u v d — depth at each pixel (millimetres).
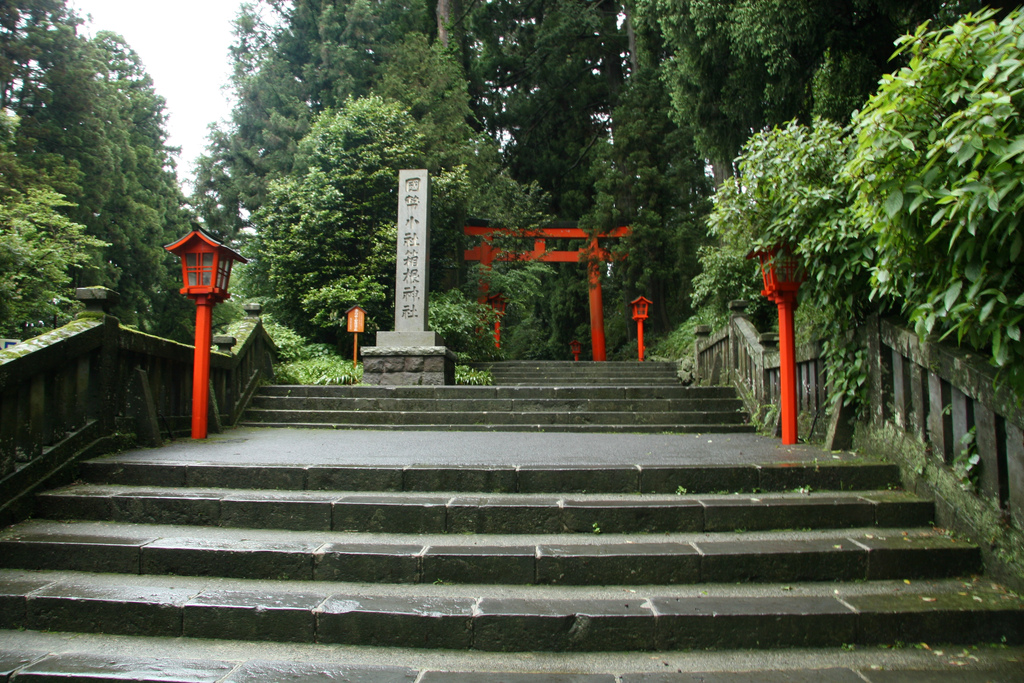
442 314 12047
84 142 16234
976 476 3277
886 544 3195
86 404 4309
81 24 16406
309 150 14164
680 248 16844
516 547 3160
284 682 2301
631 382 11719
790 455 4559
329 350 11750
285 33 18672
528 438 6000
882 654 2588
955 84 2635
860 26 7988
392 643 2619
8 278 8984
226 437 5879
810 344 5371
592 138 24031
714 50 9555
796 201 4543
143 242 18984
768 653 2590
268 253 12328
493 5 22562
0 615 2789
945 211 2492
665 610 2672
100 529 3441
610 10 22859
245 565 3066
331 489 3918
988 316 2766
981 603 2768
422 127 14523
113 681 2311
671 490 3893
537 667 2455
